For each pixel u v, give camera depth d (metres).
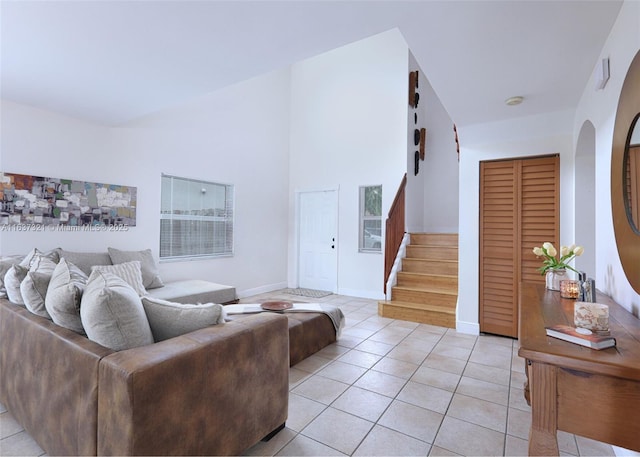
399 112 5.27
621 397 0.97
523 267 3.35
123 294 1.43
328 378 2.54
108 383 1.21
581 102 2.70
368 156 5.51
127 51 2.18
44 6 1.69
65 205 3.41
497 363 2.82
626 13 1.54
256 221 5.64
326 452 1.69
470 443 1.77
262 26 1.86
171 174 4.39
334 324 3.27
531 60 2.11
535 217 3.29
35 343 1.62
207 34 1.97
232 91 5.23
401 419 1.99
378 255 5.35
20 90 2.82
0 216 3.00
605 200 1.90
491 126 3.38
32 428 1.64
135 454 1.14
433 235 5.09
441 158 6.16
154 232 4.20
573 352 1.05
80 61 2.32
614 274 1.74
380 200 5.44
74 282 1.64
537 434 1.06
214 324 1.65
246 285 5.44
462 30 1.79
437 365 2.78
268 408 1.75
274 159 6.02
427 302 4.21
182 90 2.82
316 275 6.05
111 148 3.80
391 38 5.37
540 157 3.26
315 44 2.08
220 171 5.02
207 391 1.41
